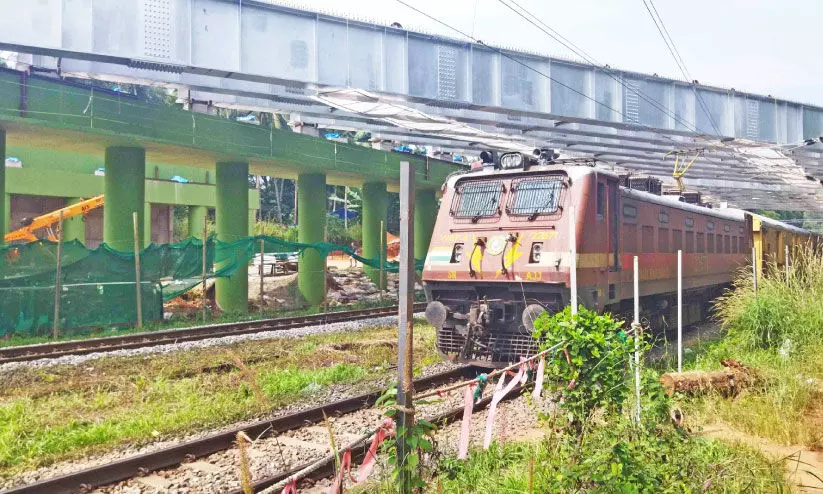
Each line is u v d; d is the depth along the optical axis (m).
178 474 6.67
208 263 19.36
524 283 10.94
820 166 33.75
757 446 7.23
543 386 6.32
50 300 15.64
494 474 6.28
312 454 7.16
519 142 26.53
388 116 20.97
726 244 19.39
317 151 22.72
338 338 15.29
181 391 9.71
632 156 31.91
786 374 9.55
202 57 16.19
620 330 6.28
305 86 17.98
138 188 18.92
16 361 12.23
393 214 59.31
